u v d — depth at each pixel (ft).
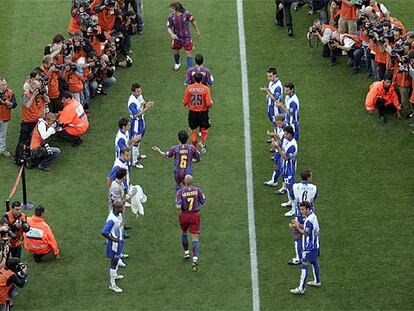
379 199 193.57
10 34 238.68
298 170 200.95
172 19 222.28
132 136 201.87
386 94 211.41
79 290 176.04
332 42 225.56
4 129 203.92
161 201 194.39
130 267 180.24
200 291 175.11
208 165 202.59
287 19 235.81
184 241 179.73
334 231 186.80
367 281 176.45
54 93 208.23
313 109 216.33
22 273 170.60
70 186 198.08
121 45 227.81
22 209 191.93
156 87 222.69
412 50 210.18
